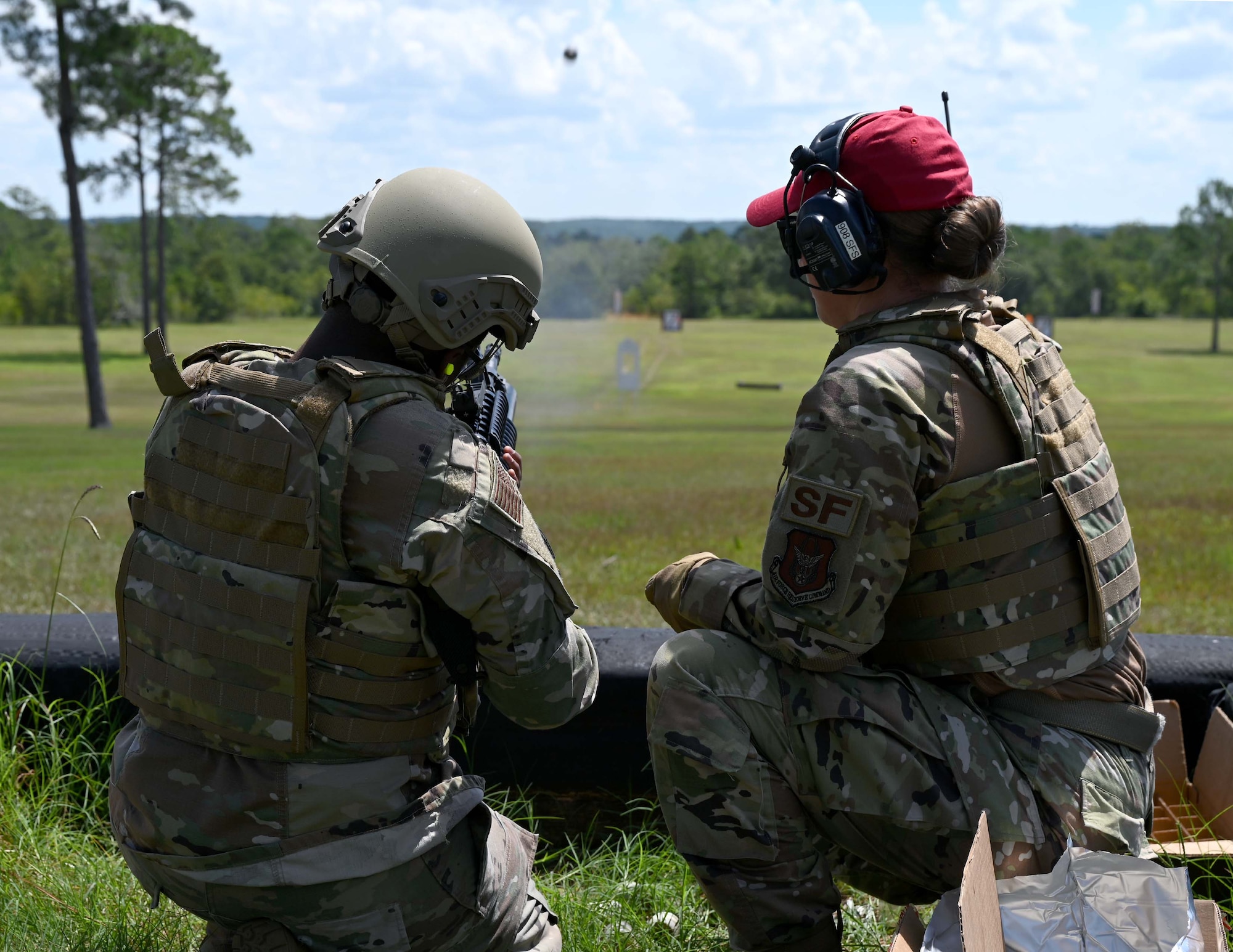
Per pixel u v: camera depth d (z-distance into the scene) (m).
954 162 1.86
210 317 99.12
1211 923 1.62
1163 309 99.44
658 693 1.87
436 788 1.65
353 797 1.57
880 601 1.72
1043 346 1.88
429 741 1.65
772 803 1.81
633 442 23.06
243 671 1.54
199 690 1.56
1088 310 101.19
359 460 1.54
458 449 1.58
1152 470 15.23
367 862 1.56
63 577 6.39
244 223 132.50
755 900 1.83
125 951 2.05
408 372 1.63
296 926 1.58
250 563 1.54
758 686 1.82
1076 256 102.38
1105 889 1.61
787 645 1.76
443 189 1.67
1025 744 1.76
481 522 1.56
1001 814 1.71
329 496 1.53
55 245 109.81
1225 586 6.32
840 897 1.92
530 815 2.60
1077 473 1.77
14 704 2.60
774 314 102.38
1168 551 7.71
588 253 114.31
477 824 1.72
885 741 1.75
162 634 1.59
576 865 2.54
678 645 1.88
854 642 1.73
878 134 1.85
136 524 1.68
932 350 1.78
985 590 1.75
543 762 2.67
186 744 1.60
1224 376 46.12
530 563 1.62
